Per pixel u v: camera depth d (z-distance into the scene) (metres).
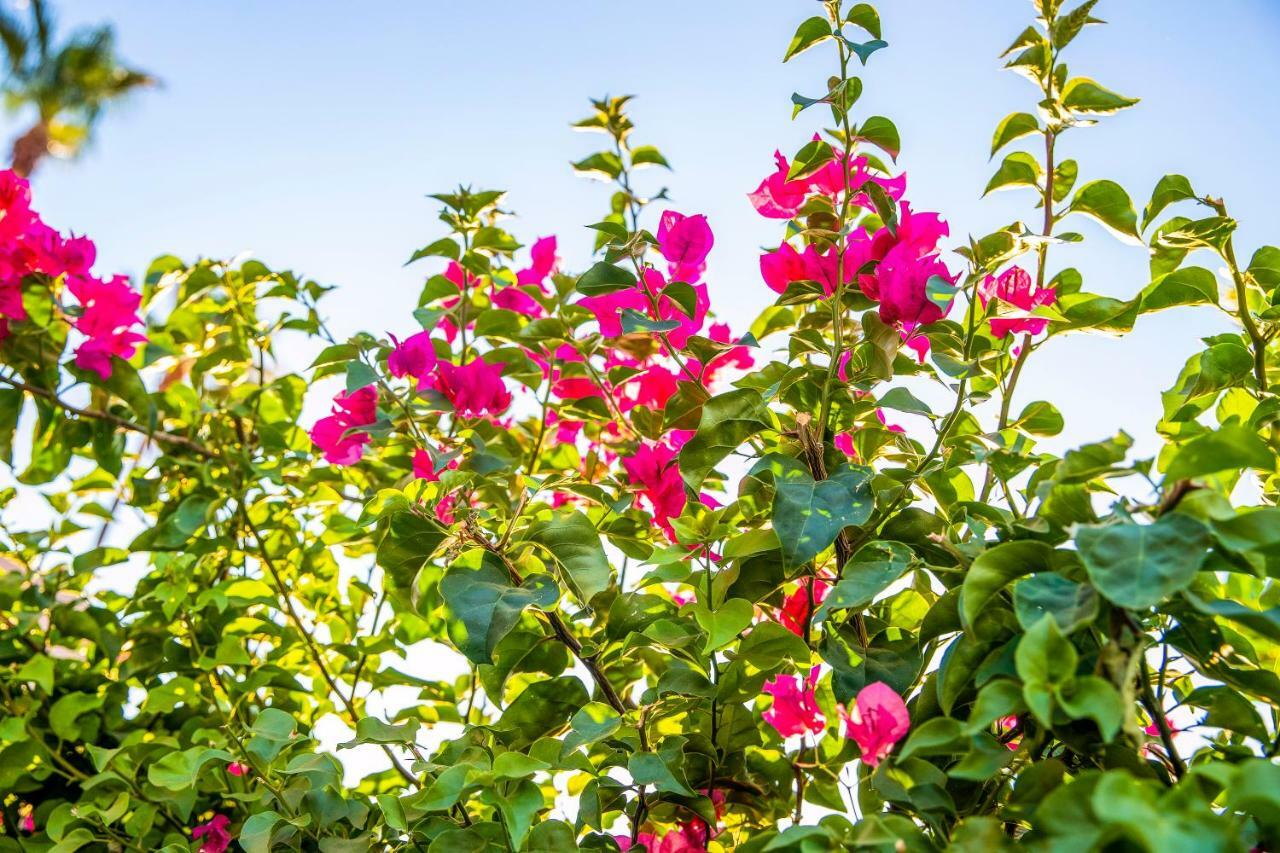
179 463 2.23
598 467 2.15
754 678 1.59
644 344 1.96
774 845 1.12
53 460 2.23
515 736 1.65
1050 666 1.02
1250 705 1.32
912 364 1.68
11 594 2.18
